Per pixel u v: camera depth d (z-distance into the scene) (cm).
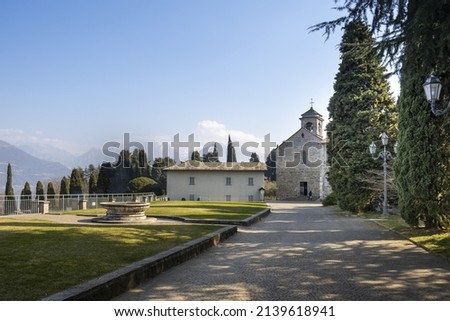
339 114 2648
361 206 2416
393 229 1395
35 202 2256
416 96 1274
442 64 742
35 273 575
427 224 1299
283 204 4212
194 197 4850
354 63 2602
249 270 741
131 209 1653
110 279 548
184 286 618
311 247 1034
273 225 1691
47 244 809
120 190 5119
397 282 642
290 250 987
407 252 940
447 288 604
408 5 690
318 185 5444
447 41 671
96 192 4625
